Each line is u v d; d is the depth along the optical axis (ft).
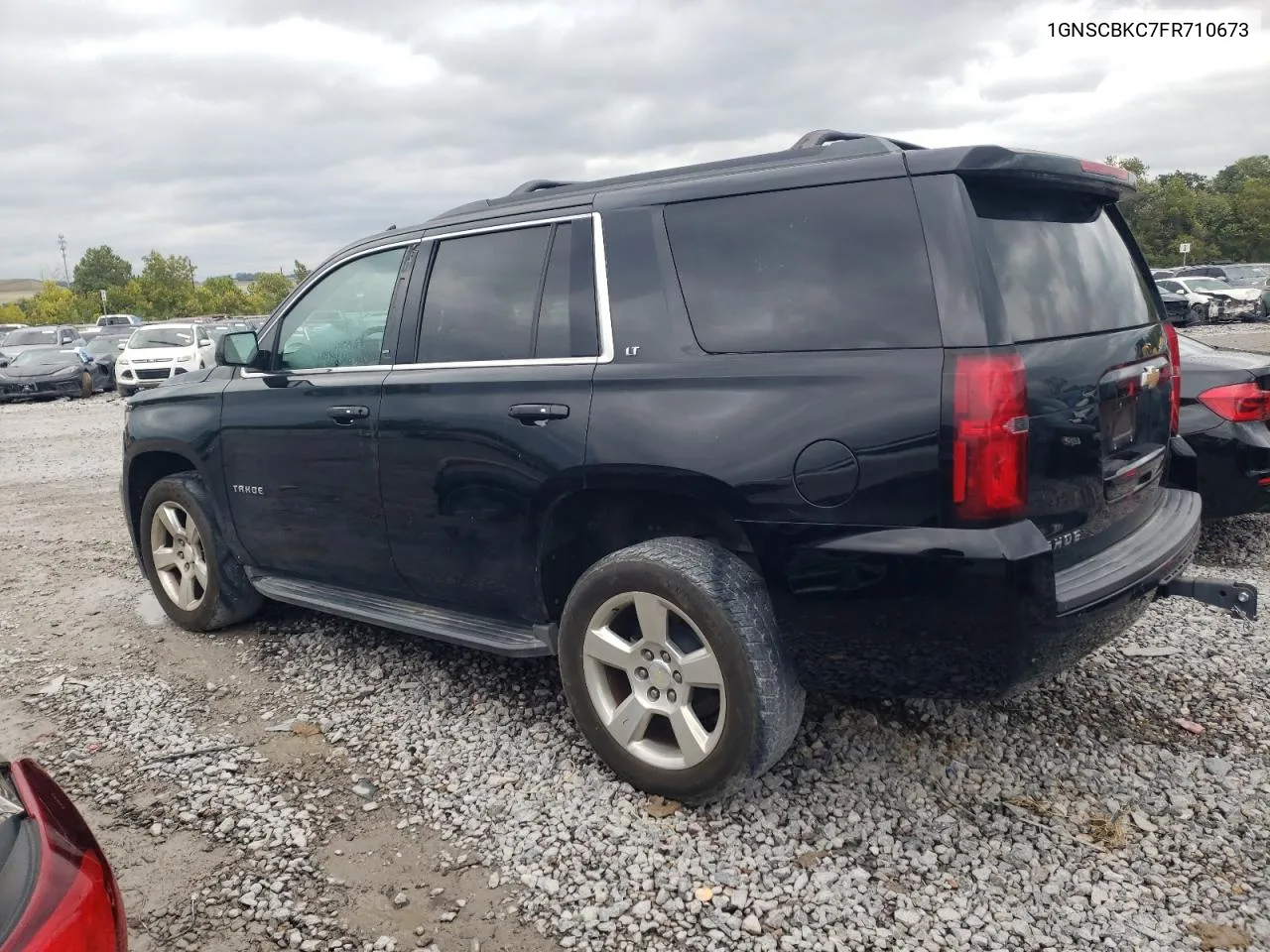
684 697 10.19
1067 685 13.03
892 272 9.18
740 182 10.28
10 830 5.93
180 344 71.72
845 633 9.39
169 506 16.80
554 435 11.00
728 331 10.09
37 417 60.59
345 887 9.50
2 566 22.36
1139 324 11.34
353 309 13.98
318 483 13.98
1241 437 17.15
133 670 15.30
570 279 11.36
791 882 9.22
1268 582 16.78
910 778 10.88
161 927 9.00
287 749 12.37
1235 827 9.85
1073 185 10.14
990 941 8.35
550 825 10.31
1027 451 8.79
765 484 9.49
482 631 12.52
